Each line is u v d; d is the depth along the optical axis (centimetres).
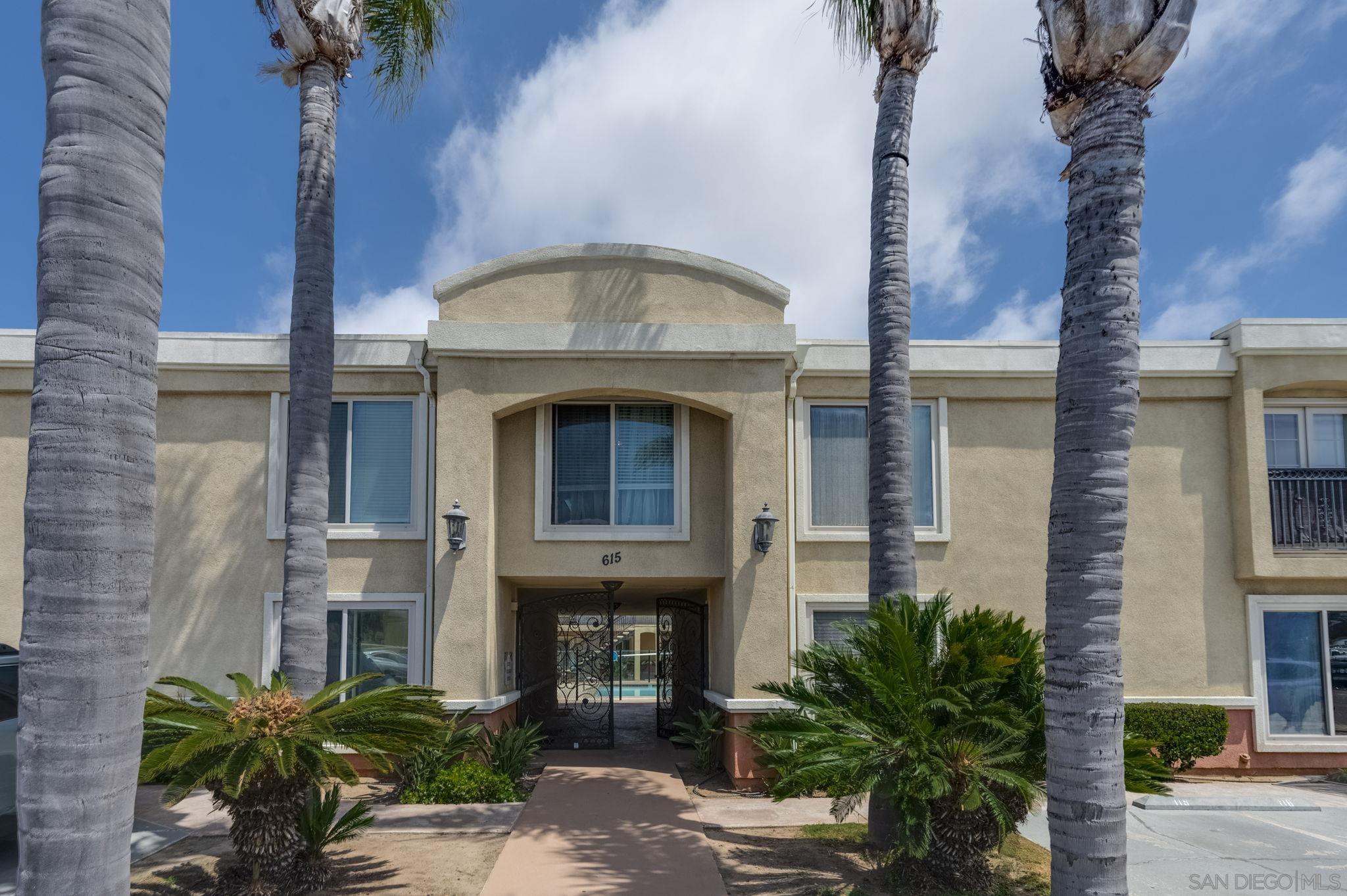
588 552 1175
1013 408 1257
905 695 669
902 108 932
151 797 1014
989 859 793
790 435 1226
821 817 927
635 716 1772
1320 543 1228
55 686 374
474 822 898
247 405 1194
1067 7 562
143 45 418
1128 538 1239
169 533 1166
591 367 1141
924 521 1234
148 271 415
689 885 705
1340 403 1274
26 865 368
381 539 1170
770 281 1169
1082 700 523
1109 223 552
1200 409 1263
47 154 401
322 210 920
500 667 1184
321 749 654
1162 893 713
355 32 966
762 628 1095
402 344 1185
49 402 387
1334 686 1224
